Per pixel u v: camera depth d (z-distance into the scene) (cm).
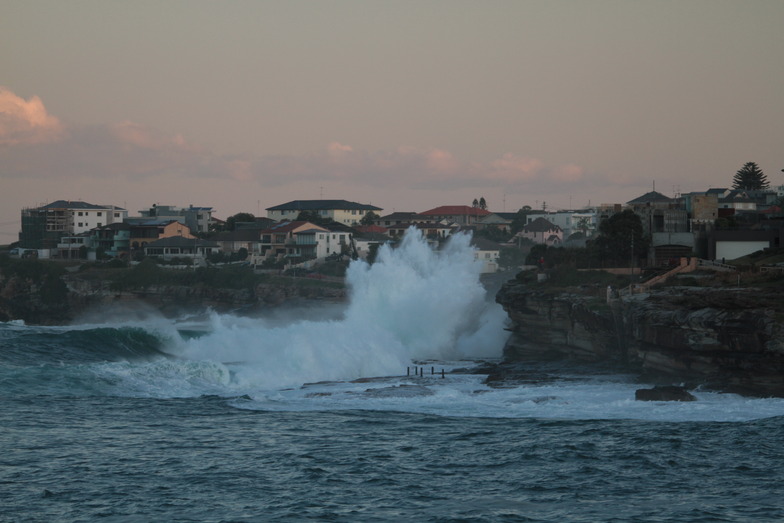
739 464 6881
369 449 7438
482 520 5491
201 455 7169
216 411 9188
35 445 7406
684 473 6638
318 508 5750
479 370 13300
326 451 7356
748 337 9794
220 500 5925
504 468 6812
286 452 7306
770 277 12638
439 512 5666
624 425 8425
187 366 11375
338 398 10162
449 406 9631
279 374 12019
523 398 10094
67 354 12500
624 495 6062
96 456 7081
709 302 10662
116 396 9838
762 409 9081
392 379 12050
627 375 11931
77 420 8488
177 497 5981
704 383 10281
